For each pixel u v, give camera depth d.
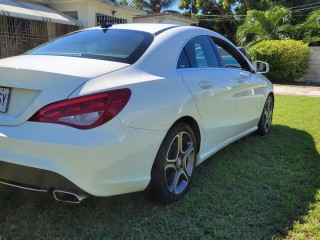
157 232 2.59
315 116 7.10
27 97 2.37
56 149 2.22
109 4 16.52
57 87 2.31
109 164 2.34
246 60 4.78
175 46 3.22
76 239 2.47
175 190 3.03
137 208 2.91
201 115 3.24
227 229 2.64
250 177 3.64
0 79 2.46
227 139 4.05
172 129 2.86
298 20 27.03
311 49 15.82
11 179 2.42
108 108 2.31
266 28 18.50
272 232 2.62
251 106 4.56
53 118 2.26
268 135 5.42
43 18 13.98
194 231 2.61
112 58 2.79
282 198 3.15
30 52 3.28
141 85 2.59
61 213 2.79
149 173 2.69
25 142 2.27
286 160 4.22
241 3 32.09
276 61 15.51
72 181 2.27
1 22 13.89
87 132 2.24
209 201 3.09
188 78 3.14
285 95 10.97
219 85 3.60
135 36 3.16
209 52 3.80
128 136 2.40
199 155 3.39
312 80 16.05
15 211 2.80
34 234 2.51
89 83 2.35
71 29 16.56
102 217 2.76
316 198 3.15
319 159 4.27
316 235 2.58
